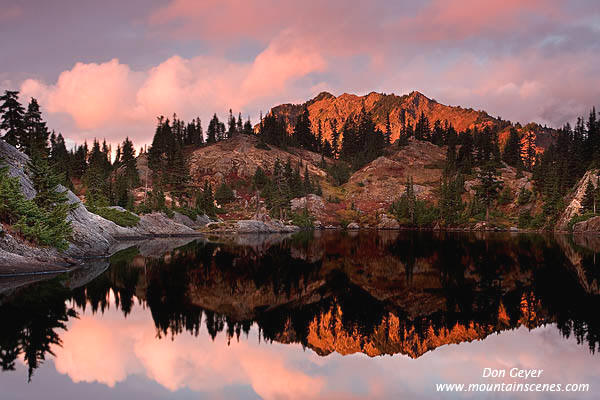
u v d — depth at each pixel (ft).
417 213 365.20
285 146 612.29
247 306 48.21
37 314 41.11
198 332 36.91
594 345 34.27
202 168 480.23
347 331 38.45
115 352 30.86
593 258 99.60
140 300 49.39
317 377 26.96
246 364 29.04
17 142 194.70
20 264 67.46
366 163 572.51
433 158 566.36
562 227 277.44
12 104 195.00
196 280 65.36
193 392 23.97
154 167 417.28
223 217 359.05
